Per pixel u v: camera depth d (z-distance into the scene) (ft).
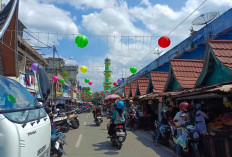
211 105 27.32
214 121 22.68
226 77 23.08
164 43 25.99
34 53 64.13
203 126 21.44
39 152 9.58
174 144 23.94
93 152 24.14
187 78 33.19
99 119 51.39
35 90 67.97
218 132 19.21
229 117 20.42
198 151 19.40
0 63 44.91
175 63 35.81
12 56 43.68
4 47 42.32
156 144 27.91
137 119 43.50
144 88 56.03
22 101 11.06
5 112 8.27
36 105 12.49
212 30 38.11
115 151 24.67
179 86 33.63
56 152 20.47
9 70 46.14
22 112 9.67
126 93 77.92
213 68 25.61
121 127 25.85
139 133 39.27
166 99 33.47
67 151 24.59
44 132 10.71
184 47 48.52
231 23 33.50
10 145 7.36
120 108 26.81
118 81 65.41
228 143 18.21
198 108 22.50
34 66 41.11
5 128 7.52
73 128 45.37
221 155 18.22
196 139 19.39
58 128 23.47
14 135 7.54
